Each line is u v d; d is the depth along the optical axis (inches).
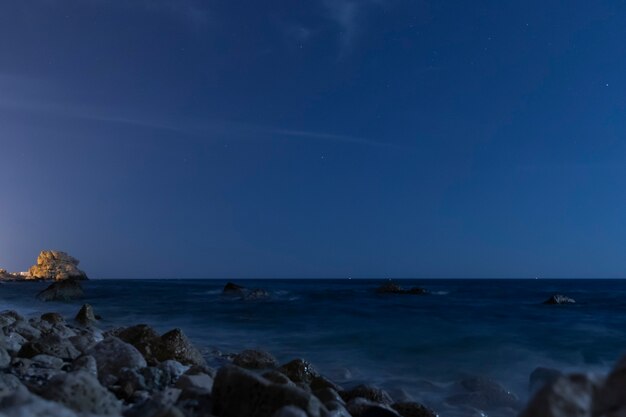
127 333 436.5
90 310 860.0
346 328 834.8
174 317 1022.4
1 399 152.7
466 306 1446.9
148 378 296.4
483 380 408.2
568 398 134.0
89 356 315.3
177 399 229.5
